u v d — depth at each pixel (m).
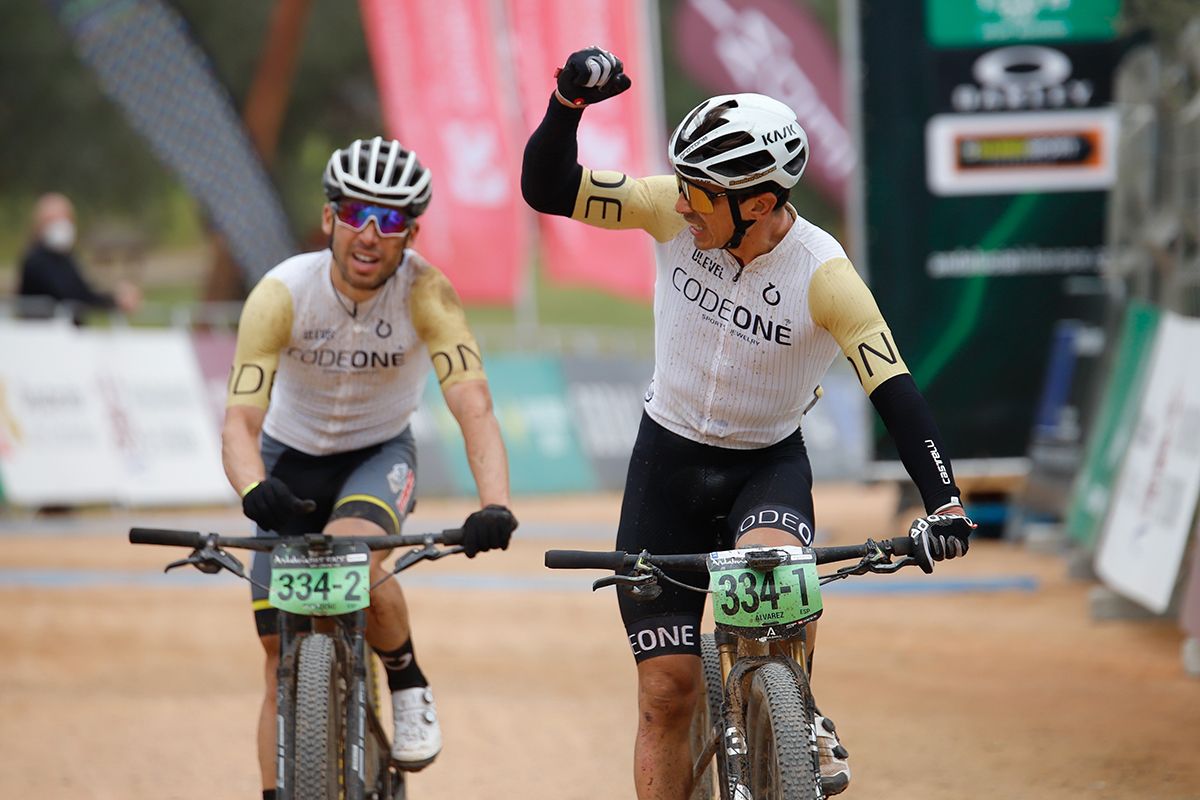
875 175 38.34
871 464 38.88
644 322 105.44
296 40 71.44
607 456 54.06
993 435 38.56
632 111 56.28
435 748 14.98
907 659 25.06
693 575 13.44
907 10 37.91
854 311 12.82
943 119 38.09
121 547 38.59
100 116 97.38
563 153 13.41
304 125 100.12
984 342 38.38
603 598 31.94
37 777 18.28
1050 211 38.19
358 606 13.17
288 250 59.06
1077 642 26.33
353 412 15.46
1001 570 33.88
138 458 45.44
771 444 13.80
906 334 38.56
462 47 58.00
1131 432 30.22
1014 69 37.94
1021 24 37.81
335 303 14.80
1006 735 19.88
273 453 15.90
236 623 29.22
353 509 14.70
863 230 38.53
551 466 52.56
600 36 56.47
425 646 26.78
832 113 69.56
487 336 72.06
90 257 104.50
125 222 110.75
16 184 100.06
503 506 13.36
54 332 44.78
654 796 13.01
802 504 13.26
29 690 23.27
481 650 26.42
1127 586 27.52
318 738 12.50
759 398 13.42
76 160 97.69
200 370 48.31
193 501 46.53
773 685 12.05
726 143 12.31
